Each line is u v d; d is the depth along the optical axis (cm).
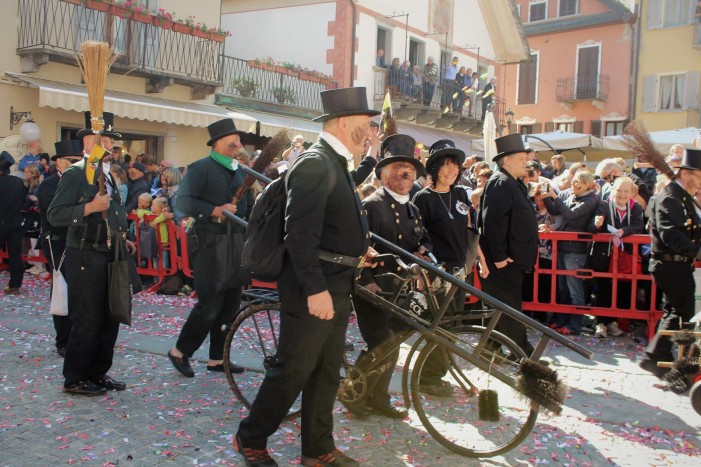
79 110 1200
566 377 546
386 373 440
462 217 500
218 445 388
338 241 349
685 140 1373
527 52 2736
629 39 2922
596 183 851
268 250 343
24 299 838
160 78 1454
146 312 775
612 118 2969
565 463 380
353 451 390
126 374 523
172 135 1532
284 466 365
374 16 2031
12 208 859
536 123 3186
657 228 535
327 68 1947
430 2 2306
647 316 666
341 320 361
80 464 359
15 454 370
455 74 2323
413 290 415
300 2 1989
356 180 505
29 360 556
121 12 1355
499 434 412
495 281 532
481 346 380
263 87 1781
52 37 1278
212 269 500
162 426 416
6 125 1238
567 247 693
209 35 1544
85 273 457
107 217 462
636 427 438
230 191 514
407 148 452
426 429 397
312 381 361
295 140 896
